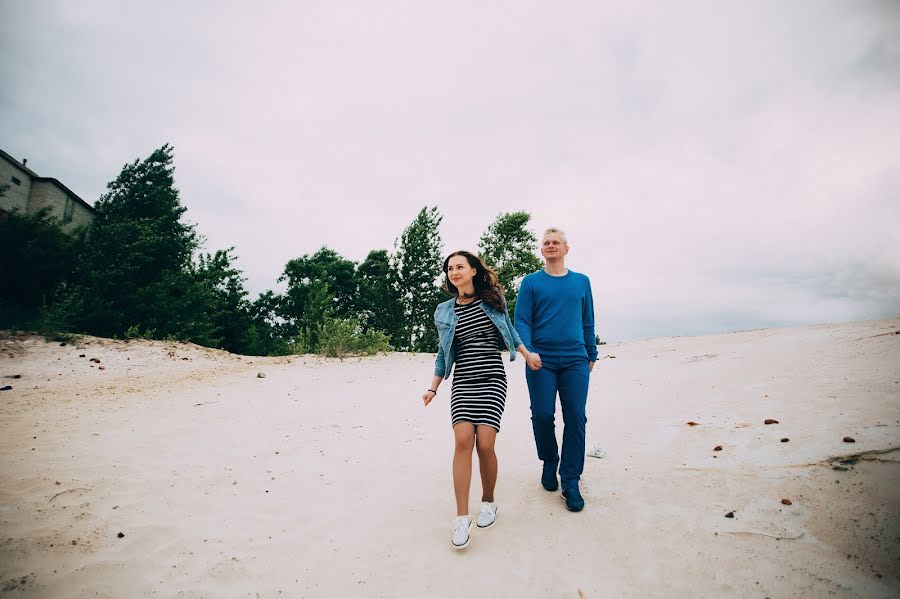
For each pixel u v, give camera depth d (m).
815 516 2.46
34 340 8.91
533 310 3.23
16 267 10.76
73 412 5.26
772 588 2.04
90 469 3.62
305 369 9.06
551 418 3.08
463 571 2.40
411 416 5.57
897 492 2.46
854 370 4.60
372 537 2.77
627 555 2.42
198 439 4.54
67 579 2.28
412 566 2.46
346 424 5.20
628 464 3.55
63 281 11.78
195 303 14.92
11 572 2.29
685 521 2.65
